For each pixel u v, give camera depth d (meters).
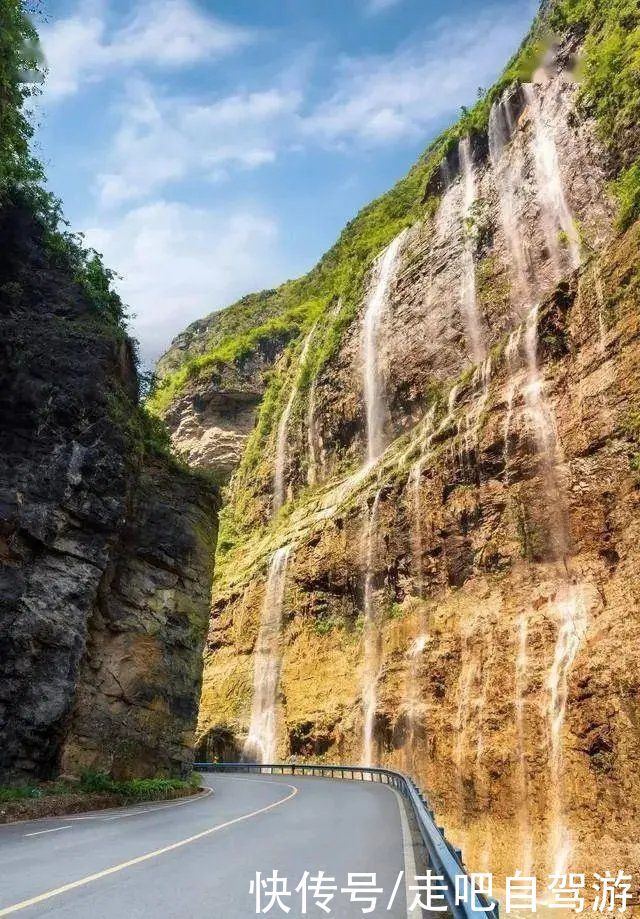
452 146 58.53
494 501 32.94
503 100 53.38
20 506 19.25
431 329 50.41
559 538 28.59
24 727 17.80
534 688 25.50
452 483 36.56
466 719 28.86
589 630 24.42
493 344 44.19
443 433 39.38
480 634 30.25
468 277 48.97
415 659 34.75
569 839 21.45
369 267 64.44
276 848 10.23
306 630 46.41
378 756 34.94
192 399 90.69
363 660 40.12
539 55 52.75
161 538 25.09
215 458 83.88
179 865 8.62
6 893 6.90
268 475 68.81
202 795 22.62
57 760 18.89
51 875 7.87
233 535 70.44
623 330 27.73
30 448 20.41
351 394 58.00
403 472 42.03
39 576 19.33
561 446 29.69
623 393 26.84
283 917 6.16
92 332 23.06
